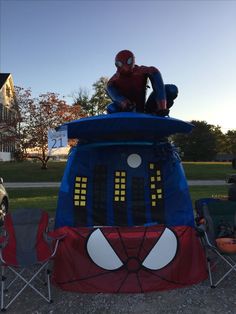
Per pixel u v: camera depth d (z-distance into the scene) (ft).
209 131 137.08
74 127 10.40
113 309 8.55
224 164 79.15
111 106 11.56
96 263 9.70
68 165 11.37
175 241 9.98
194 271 10.00
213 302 8.80
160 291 9.41
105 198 11.23
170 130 10.94
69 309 8.57
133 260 9.68
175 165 11.42
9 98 72.84
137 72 11.12
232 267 9.77
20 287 9.83
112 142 11.33
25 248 9.55
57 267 9.79
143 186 11.35
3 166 64.34
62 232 10.19
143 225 10.75
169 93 11.46
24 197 28.84
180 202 11.07
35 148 57.62
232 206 11.12
